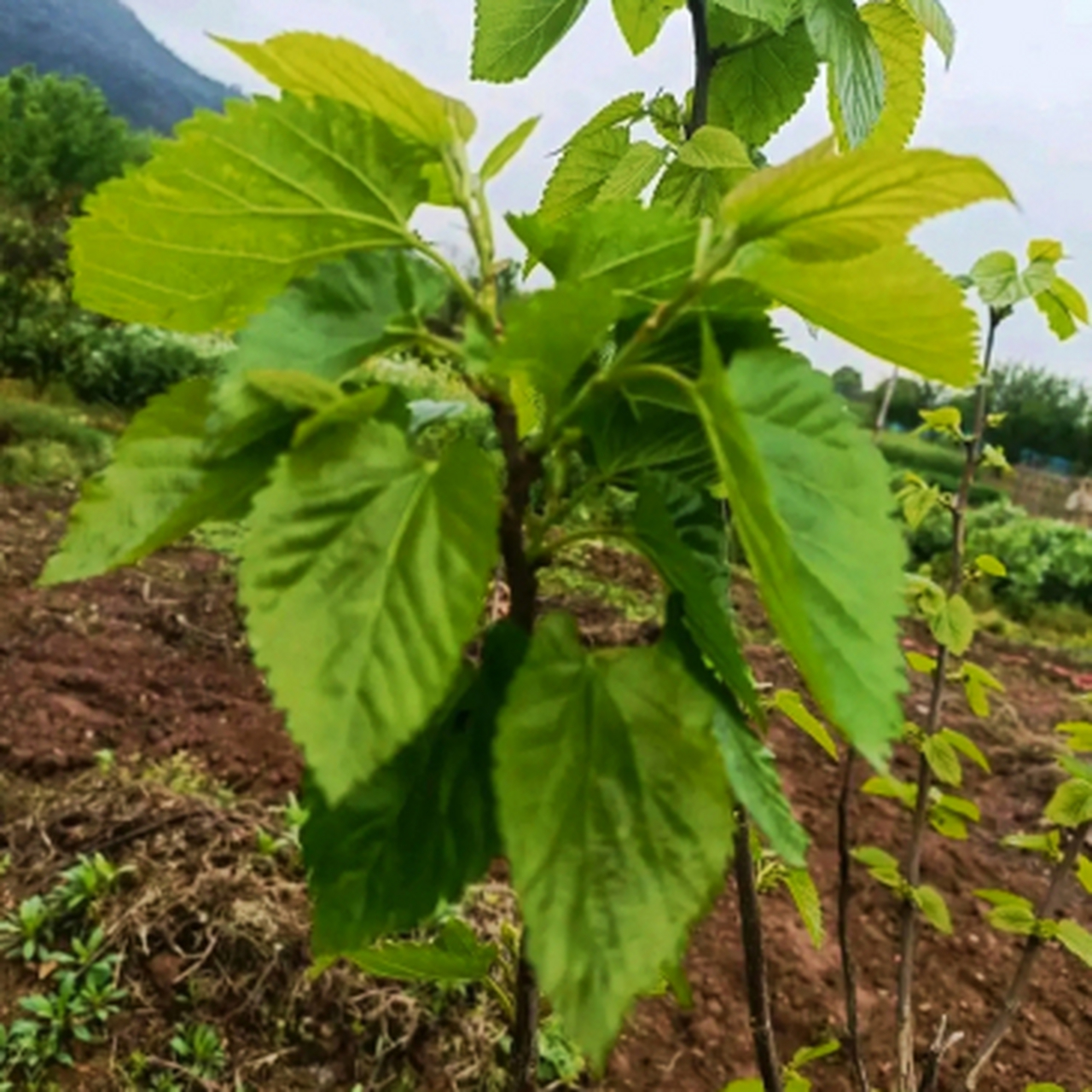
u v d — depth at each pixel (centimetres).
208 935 279
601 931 60
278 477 61
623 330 79
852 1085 287
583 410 78
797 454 66
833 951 335
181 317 79
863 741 57
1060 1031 316
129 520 69
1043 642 816
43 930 284
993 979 335
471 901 300
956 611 164
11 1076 249
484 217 74
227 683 453
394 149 72
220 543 630
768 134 156
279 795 366
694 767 65
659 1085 275
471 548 61
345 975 273
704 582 67
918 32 144
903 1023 180
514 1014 105
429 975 109
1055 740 531
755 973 142
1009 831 434
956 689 584
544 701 65
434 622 59
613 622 602
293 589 58
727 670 71
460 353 70
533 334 64
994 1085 292
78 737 385
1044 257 155
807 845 72
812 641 57
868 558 64
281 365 67
